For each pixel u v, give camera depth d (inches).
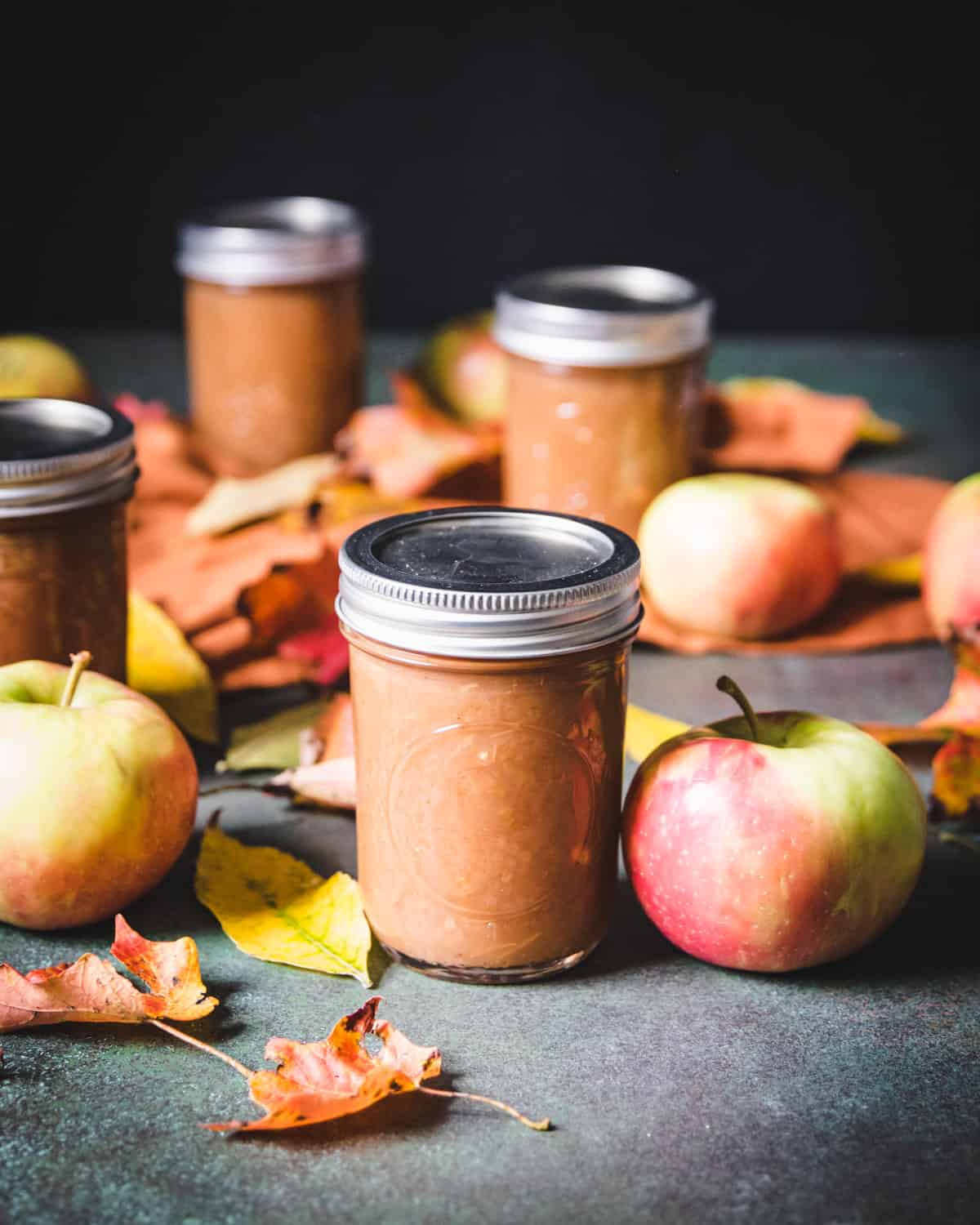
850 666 27.0
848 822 19.5
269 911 20.9
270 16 44.0
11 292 45.2
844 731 20.4
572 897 19.9
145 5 43.3
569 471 28.0
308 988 20.2
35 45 43.1
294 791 22.9
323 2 44.1
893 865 19.8
